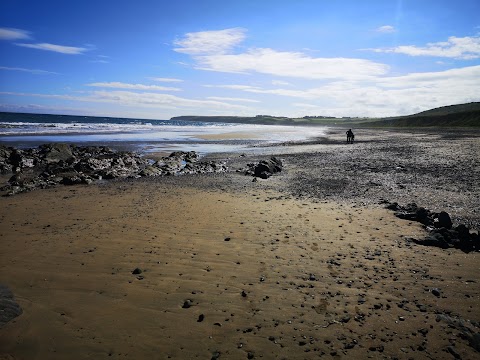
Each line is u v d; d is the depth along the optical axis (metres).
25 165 25.42
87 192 16.27
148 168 22.78
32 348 4.97
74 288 6.77
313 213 12.03
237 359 4.74
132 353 4.88
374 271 7.45
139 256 8.34
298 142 51.75
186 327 5.49
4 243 9.22
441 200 13.38
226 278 7.18
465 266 7.70
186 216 11.78
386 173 20.17
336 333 5.30
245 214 11.98
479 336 5.12
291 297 6.38
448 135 54.59
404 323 5.54
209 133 75.12
